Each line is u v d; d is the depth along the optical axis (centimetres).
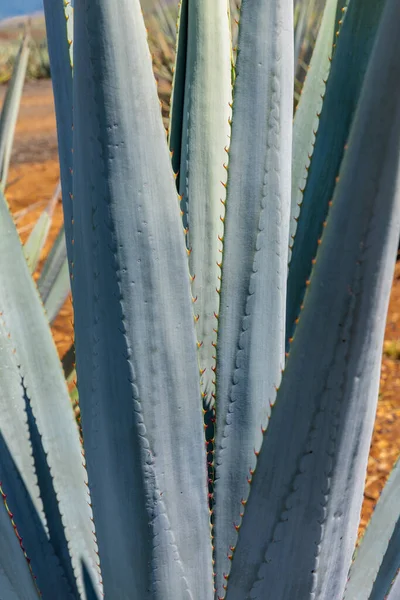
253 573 96
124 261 92
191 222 119
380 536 119
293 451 89
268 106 102
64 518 122
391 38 73
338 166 114
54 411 125
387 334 389
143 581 103
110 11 84
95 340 96
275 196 104
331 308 82
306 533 93
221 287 106
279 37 100
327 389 86
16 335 123
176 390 97
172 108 121
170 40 432
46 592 116
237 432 110
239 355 108
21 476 117
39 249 221
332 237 80
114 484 100
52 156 817
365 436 90
